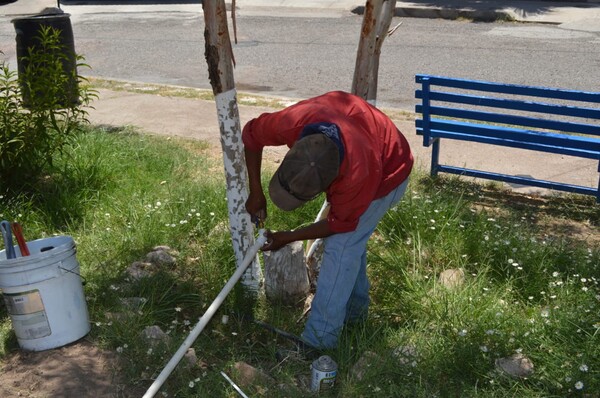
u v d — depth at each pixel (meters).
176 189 5.46
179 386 3.36
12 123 5.45
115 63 11.16
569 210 5.49
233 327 3.93
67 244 3.60
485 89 5.66
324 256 3.46
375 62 4.01
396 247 4.70
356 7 15.05
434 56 11.09
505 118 5.68
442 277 4.34
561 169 6.32
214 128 7.50
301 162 2.85
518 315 3.87
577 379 3.31
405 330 3.78
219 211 5.05
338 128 2.96
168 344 3.55
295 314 4.07
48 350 3.63
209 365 3.58
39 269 3.47
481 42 12.04
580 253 4.54
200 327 3.31
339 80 9.79
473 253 4.59
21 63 8.08
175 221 4.94
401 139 3.34
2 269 3.43
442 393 3.33
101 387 3.36
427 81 5.78
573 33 12.62
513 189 5.93
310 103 3.17
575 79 9.64
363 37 3.96
